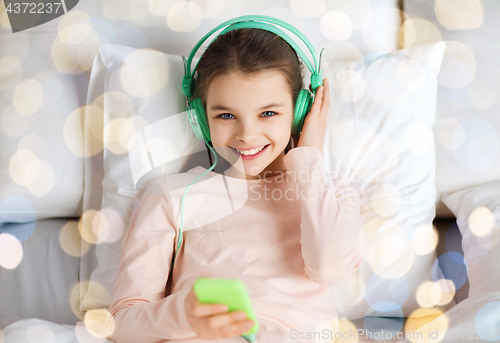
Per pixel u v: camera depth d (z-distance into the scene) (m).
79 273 1.07
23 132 1.08
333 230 0.82
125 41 1.20
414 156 1.06
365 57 1.12
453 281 1.02
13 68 1.11
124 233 1.02
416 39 1.20
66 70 1.14
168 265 0.88
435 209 1.15
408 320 1.00
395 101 1.07
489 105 1.09
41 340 0.72
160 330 0.70
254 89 0.86
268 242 0.88
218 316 0.62
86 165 1.10
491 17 1.10
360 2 1.22
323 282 0.82
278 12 1.21
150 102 1.04
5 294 1.01
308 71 1.10
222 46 0.90
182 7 1.21
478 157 1.09
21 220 1.16
